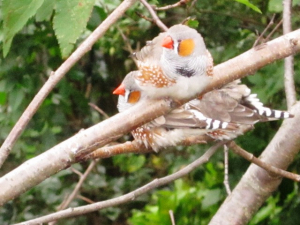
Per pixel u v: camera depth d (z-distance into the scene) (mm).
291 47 5668
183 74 5848
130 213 14258
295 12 9969
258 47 5746
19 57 10039
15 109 9953
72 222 13469
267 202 11539
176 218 12164
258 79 9133
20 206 12422
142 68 6156
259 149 10281
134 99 7641
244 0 4578
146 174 13820
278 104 10258
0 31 7215
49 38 9789
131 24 11461
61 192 12469
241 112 6719
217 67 5859
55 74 4520
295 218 10719
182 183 13109
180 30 6098
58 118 11008
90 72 13203
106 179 13836
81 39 10680
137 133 7105
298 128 7664
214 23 10547
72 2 3766
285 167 7793
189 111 6926
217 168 11430
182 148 12984
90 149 4934
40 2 3750
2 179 4727
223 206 8008
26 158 11617
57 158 4832
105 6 10016
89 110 12750
